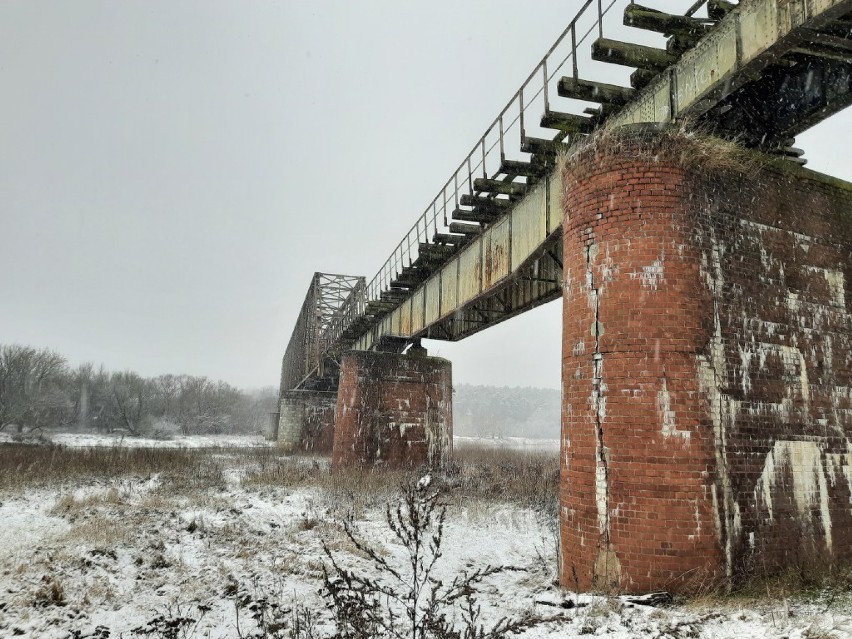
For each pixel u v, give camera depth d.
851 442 9.69
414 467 24.78
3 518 14.98
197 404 90.94
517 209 14.92
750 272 9.34
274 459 34.81
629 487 8.33
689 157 9.05
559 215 12.38
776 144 9.76
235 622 8.57
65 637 8.06
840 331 10.07
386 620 8.02
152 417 81.44
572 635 6.91
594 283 9.20
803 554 8.66
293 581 10.47
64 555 11.27
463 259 18.81
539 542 12.88
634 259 8.89
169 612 8.86
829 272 10.22
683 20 8.74
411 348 27.64
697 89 8.87
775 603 7.41
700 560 7.96
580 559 8.66
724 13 8.56
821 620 6.66
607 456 8.56
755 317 9.20
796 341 9.52
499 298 19.95
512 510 16.58
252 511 16.67
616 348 8.76
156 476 24.03
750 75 8.02
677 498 8.11
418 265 21.09
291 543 13.23
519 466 26.70
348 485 20.36
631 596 7.80
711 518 8.10
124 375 85.25
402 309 25.62
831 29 7.12
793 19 7.15
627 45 9.18
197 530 14.05
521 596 9.05
